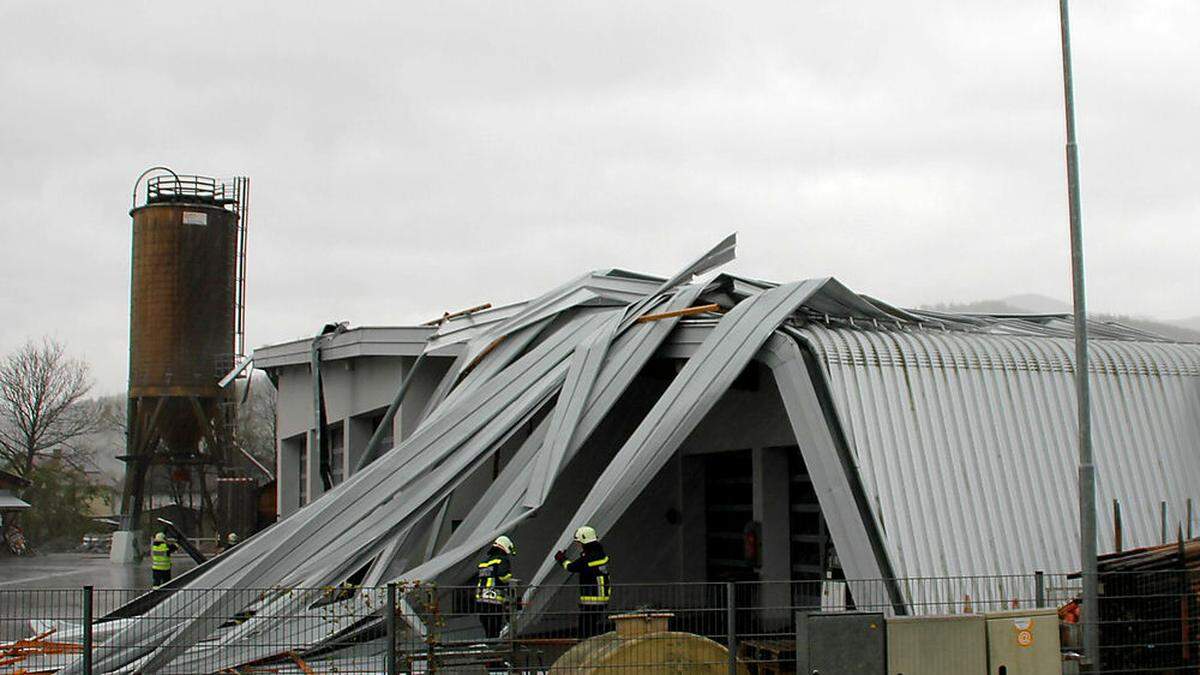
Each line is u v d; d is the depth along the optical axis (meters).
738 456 25.02
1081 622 14.65
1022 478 19.98
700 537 25.62
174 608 17.44
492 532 19.42
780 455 23.62
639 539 25.20
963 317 25.80
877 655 12.91
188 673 15.89
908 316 24.17
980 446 20.08
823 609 16.72
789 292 21.97
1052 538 19.53
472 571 19.20
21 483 64.88
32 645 16.94
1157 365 22.70
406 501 20.31
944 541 18.81
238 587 18.30
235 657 16.17
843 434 19.42
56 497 74.81
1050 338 23.27
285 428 37.12
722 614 14.00
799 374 20.08
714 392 19.95
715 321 22.28
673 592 20.59
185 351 55.69
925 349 20.95
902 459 19.42
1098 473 20.75
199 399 55.94
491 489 21.19
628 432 25.30
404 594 14.91
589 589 17.38
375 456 29.77
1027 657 13.49
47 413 92.56
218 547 52.00
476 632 16.95
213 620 16.70
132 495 57.03
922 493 19.17
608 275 28.06
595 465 25.06
